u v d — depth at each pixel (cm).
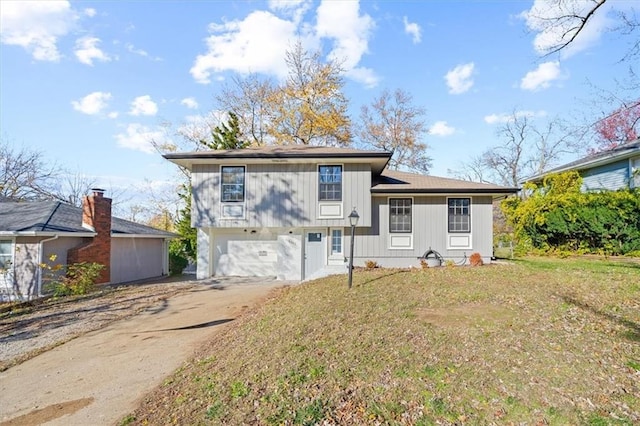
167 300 1170
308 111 2916
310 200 1585
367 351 546
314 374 488
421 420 386
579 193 1675
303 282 1290
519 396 415
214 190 1600
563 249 1656
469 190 1545
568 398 405
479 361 495
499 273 1138
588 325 613
